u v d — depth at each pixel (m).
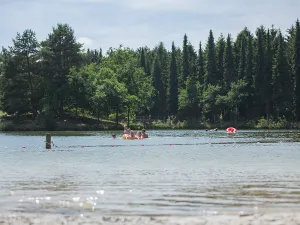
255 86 174.75
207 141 79.44
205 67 197.50
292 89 167.88
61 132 131.50
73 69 157.38
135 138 88.19
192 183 27.81
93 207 20.77
